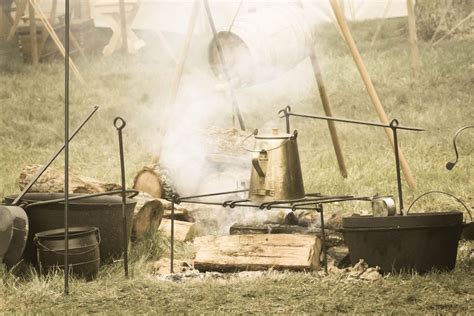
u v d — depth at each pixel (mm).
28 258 11398
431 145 20594
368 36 33875
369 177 17375
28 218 11359
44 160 21156
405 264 10469
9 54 35938
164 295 9969
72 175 13516
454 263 10695
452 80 26500
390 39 32875
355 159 19203
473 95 25016
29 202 11617
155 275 11281
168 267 11609
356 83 27109
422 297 9508
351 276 10469
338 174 17766
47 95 28297
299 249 11234
